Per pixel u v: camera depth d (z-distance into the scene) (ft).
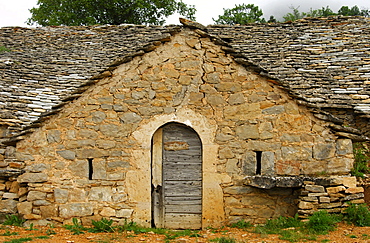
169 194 23.81
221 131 23.39
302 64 32.24
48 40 39.14
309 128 22.80
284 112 23.04
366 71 30.99
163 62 23.91
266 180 21.91
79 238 19.89
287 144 22.88
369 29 36.37
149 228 22.53
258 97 23.29
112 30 40.14
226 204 22.97
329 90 29.25
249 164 23.02
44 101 29.37
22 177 23.22
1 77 30.63
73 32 40.34
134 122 23.61
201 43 23.81
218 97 23.57
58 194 23.21
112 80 23.81
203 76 23.76
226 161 23.18
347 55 33.12
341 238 18.12
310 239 18.11
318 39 35.78
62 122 23.58
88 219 23.02
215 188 23.11
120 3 64.03
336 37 35.78
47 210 23.13
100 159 23.40
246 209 22.81
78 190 23.21
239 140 23.24
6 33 40.78
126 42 37.35
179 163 24.00
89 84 23.57
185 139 24.14
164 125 24.08
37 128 23.61
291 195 22.67
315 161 22.58
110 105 23.68
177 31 23.86
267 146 23.00
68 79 32.22
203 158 23.30
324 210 20.98
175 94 23.76
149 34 38.45
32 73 32.27
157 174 23.86
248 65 23.29
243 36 36.88
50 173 23.35
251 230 21.25
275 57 33.32
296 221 21.15
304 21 38.88
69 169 23.35
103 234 21.07
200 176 23.86
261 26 38.73
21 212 23.25
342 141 22.45
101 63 34.30
